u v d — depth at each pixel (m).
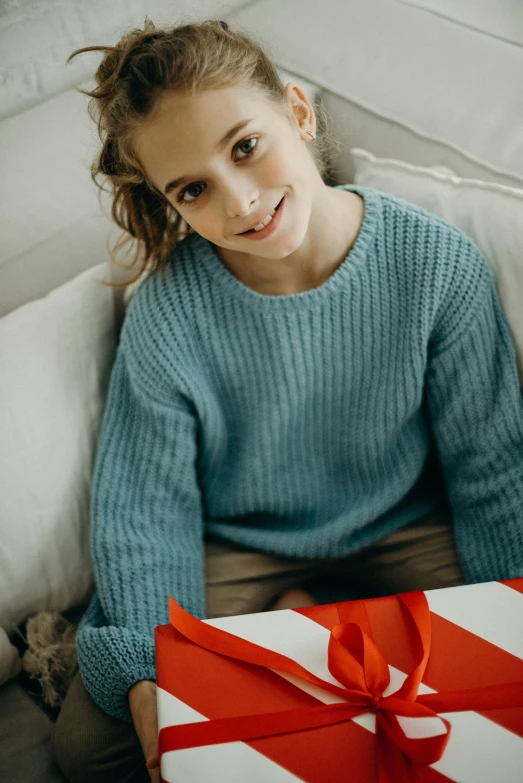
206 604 0.87
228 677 0.56
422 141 0.91
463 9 0.93
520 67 0.87
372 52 0.96
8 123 0.92
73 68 0.94
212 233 0.68
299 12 1.02
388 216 0.78
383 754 0.51
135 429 0.86
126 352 0.85
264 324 0.79
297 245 0.69
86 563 0.89
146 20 0.72
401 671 0.56
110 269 0.97
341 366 0.81
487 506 0.81
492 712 0.53
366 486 0.88
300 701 0.55
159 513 0.84
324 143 0.94
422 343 0.79
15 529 0.83
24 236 0.90
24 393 0.85
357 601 0.61
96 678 0.75
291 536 0.87
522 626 0.58
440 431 0.86
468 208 0.84
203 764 0.52
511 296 0.81
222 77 0.63
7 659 0.82
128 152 0.69
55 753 0.76
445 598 0.60
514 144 0.85
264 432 0.85
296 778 0.51
